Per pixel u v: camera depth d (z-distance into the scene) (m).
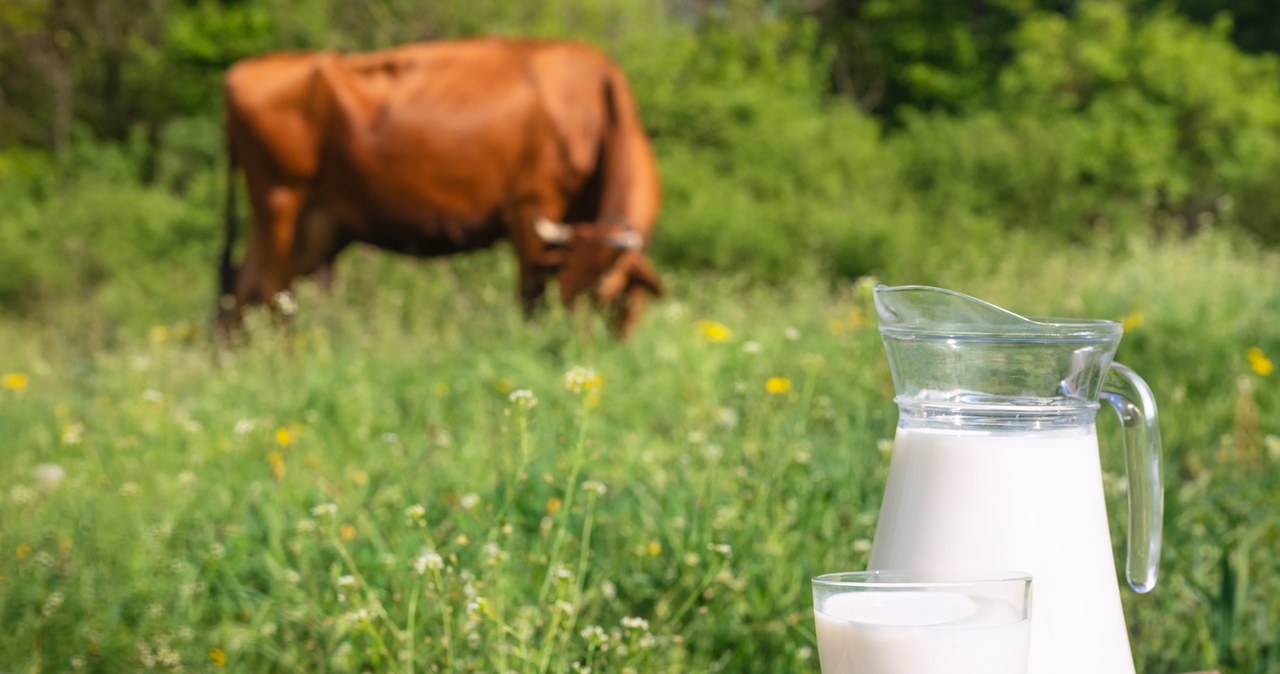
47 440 5.44
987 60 26.78
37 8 19.83
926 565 1.73
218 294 10.65
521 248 9.85
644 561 3.38
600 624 3.10
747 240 15.85
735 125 18.91
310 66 10.03
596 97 9.95
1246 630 3.29
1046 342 1.69
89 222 16.41
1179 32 23.27
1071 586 1.71
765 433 4.01
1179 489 4.01
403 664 2.80
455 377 6.62
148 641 3.27
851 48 26.28
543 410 5.01
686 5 23.67
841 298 8.54
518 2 18.89
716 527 3.29
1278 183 20.03
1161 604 3.35
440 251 10.28
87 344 10.92
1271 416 5.30
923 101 26.36
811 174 18.36
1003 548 1.71
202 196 17.34
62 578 3.51
